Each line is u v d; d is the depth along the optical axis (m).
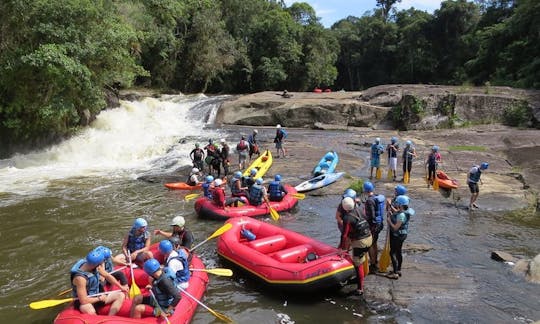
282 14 50.34
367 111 26.92
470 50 50.50
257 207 11.41
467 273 7.98
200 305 6.86
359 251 6.95
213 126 26.75
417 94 26.09
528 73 31.27
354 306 6.84
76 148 19.00
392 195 13.05
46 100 17.98
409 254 8.92
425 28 57.09
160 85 39.44
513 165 16.42
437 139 21.45
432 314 6.57
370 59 65.44
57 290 7.62
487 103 24.41
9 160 17.70
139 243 7.50
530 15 34.09
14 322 6.58
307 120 27.30
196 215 11.56
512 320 6.41
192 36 40.81
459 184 14.22
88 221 11.09
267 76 45.94
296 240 8.34
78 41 17.64
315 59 49.41
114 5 23.55
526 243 9.65
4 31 17.20
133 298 5.94
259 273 7.43
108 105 24.69
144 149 19.31
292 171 16.14
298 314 6.66
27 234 10.20
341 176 14.98
